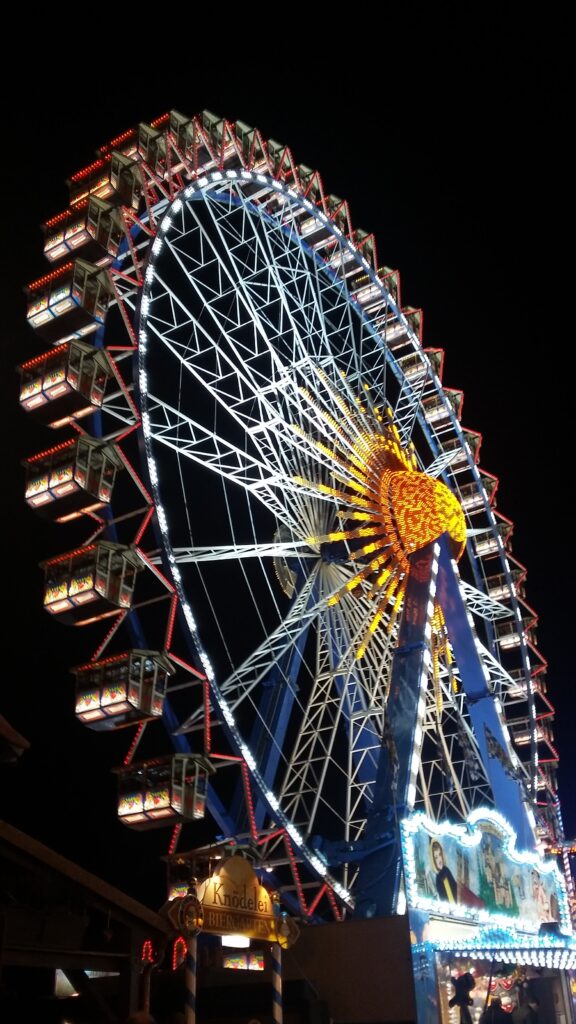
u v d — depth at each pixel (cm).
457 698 3125
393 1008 1812
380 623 3089
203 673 2495
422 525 2970
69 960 1377
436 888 2009
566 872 3303
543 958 1908
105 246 2747
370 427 3169
